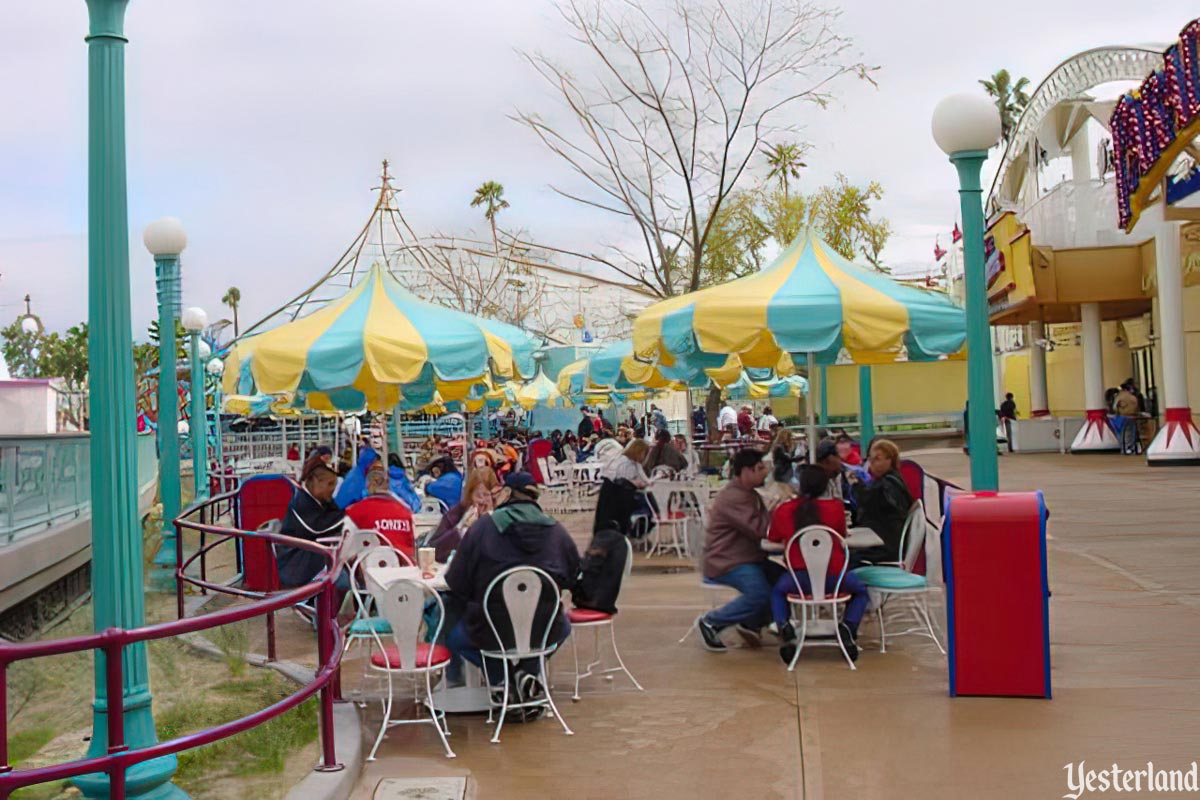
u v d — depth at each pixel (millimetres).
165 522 13562
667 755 6031
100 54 5004
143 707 4922
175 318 13422
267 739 6559
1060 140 31703
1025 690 6758
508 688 6766
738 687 7387
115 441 4934
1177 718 6234
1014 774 5449
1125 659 7656
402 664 6383
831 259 8961
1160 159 15625
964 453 32500
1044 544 6781
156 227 13148
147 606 11398
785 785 5469
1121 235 27703
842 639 7852
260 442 38719
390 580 6781
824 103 24359
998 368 44406
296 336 9906
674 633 9297
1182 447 22828
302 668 8484
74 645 4301
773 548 8492
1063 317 31812
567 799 5414
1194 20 13812
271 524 11930
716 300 8492
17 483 11477
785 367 14539
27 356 81375
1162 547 12500
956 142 7523
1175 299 22922
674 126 24688
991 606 6812
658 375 16578
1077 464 24844
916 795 5227
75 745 7348
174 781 5988
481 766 5984
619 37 24047
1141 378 31016
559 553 6766
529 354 11945
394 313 10203
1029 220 34562
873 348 8328
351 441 26469
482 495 9430
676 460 15781
